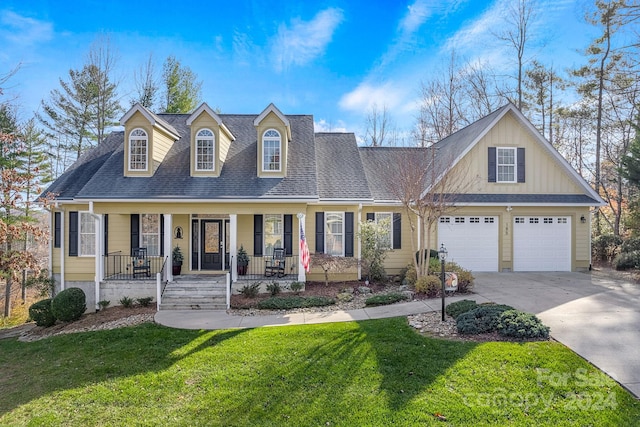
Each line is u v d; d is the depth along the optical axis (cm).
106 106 2766
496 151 1566
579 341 670
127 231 1441
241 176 1381
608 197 2252
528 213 1556
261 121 1393
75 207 1434
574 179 1576
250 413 489
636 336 693
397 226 1527
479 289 1160
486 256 1551
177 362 676
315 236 1462
